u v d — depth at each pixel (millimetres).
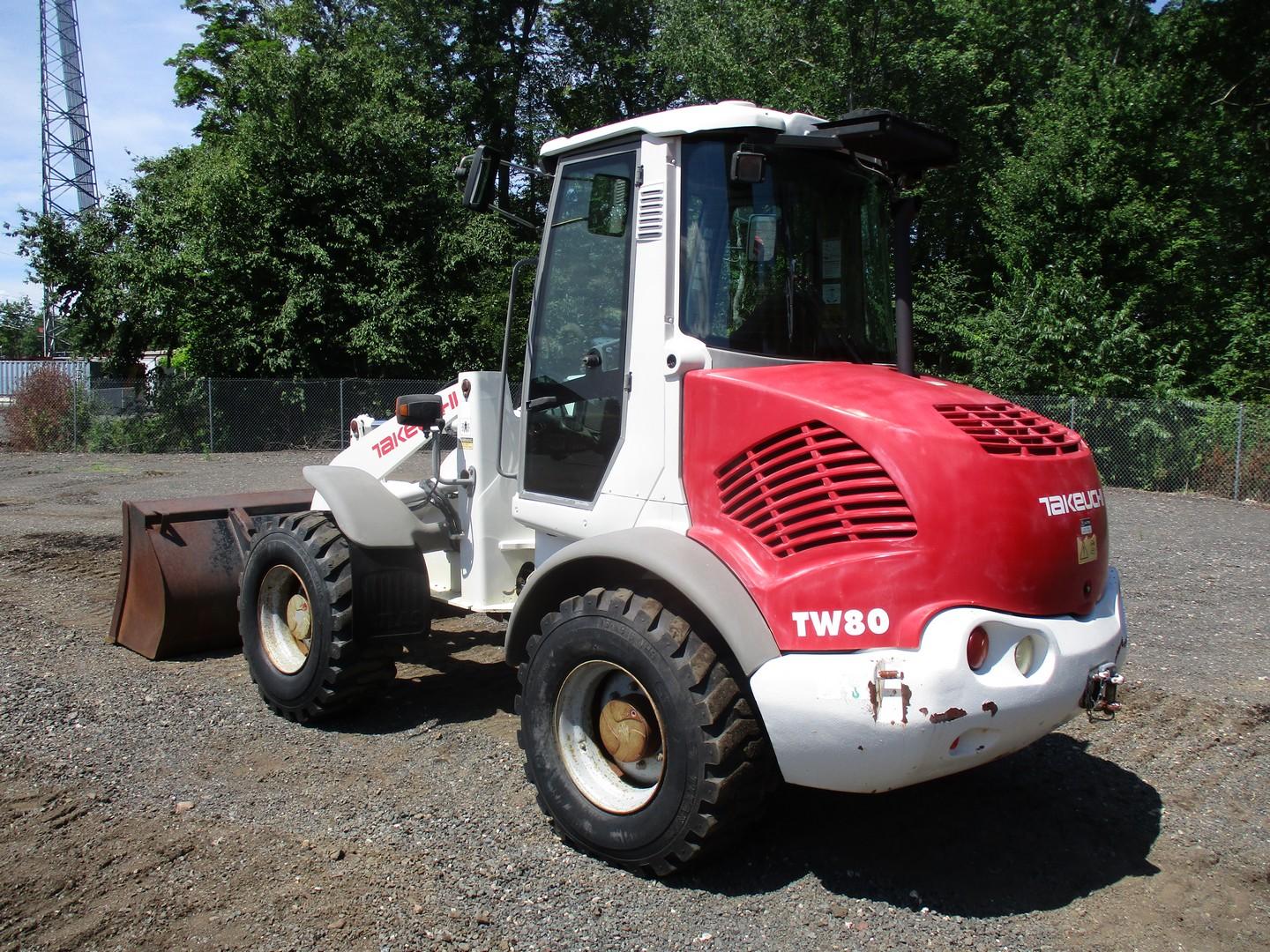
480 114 30172
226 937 3100
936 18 21344
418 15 29297
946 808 4254
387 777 4430
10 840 3734
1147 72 18750
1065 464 3385
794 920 3316
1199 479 14938
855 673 3033
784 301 3857
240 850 3676
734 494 3473
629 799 3629
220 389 20547
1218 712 5422
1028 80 23234
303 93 21297
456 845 3762
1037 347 16781
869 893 3520
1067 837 4020
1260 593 8320
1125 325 16688
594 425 4008
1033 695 3115
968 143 21656
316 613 4848
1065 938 3270
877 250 4219
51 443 20859
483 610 4992
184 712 5238
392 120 21875
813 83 21359
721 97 22609
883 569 3078
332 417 20812
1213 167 19047
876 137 3682
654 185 3738
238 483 15656
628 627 3461
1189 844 3979
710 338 3680
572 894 3432
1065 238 17688
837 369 3664
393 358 20906
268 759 4625
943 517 3057
